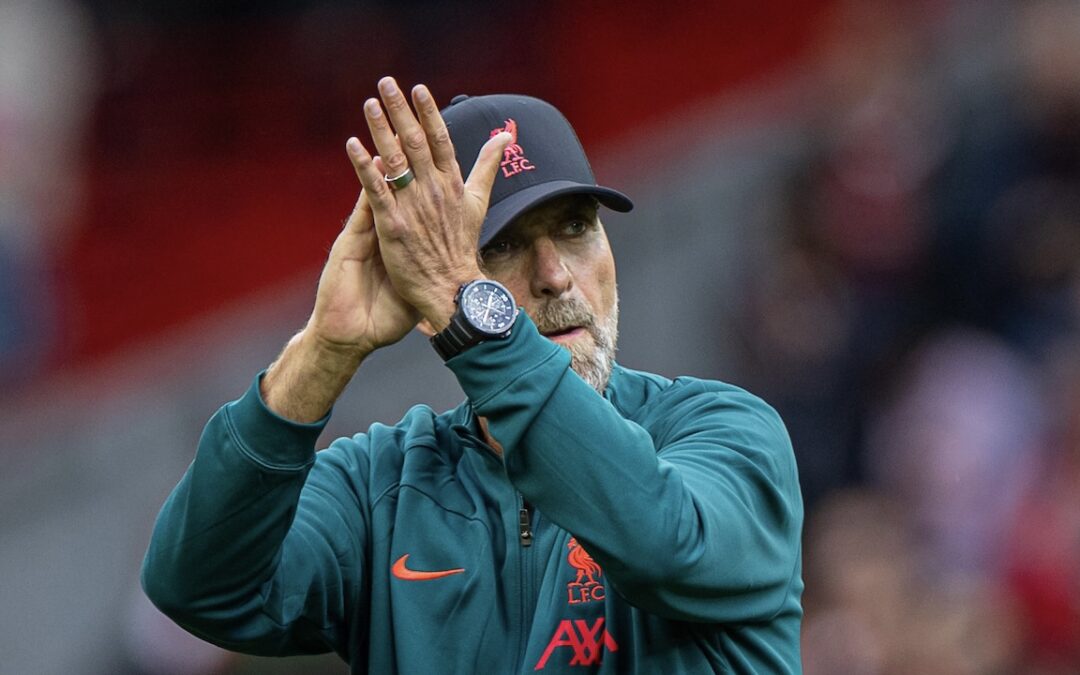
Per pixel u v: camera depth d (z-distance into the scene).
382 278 8.77
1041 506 22.48
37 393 33.75
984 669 19.91
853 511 22.41
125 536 32.56
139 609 24.75
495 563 9.31
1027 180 26.69
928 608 20.20
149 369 34.47
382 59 40.84
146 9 42.28
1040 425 24.03
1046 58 27.36
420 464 9.71
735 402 9.56
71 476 32.41
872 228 27.08
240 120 41.34
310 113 41.22
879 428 25.00
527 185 9.40
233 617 9.08
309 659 20.98
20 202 36.56
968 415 24.03
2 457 32.09
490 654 9.12
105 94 41.84
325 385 8.75
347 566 9.52
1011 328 25.67
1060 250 25.84
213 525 8.75
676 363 31.47
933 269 26.67
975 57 30.44
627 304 32.47
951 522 23.19
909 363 25.70
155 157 41.38
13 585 31.67
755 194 32.47
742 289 28.67
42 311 35.56
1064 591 21.62
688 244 32.72
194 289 39.78
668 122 36.31
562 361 8.42
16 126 37.03
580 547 9.19
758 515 9.02
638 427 8.55
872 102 29.31
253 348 35.31
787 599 9.33
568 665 8.97
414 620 9.20
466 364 8.40
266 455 8.70
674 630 8.98
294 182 40.56
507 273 9.41
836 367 25.64
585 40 39.91
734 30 38.91
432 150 8.48
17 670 31.38
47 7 39.28
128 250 40.12
